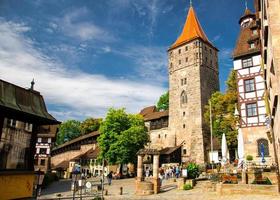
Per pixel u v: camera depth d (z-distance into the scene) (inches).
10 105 376.5
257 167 1059.9
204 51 2422.5
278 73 418.0
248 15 1456.7
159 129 2571.4
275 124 706.2
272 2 437.7
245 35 1417.3
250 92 1298.0
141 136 1968.5
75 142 3255.4
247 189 753.0
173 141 2337.6
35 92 447.5
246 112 1290.6
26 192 410.0
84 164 2807.6
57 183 1738.4
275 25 429.7
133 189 1166.3
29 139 426.3
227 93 1668.3
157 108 3161.9
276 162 873.5
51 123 450.3
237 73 1355.8
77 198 926.4
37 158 2348.7
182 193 895.1
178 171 1454.2
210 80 2405.3
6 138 380.8
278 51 421.4
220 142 1727.4
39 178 576.4
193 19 2613.2
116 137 1942.7
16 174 388.8
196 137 2167.8
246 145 1253.1
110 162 1956.2
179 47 2522.1
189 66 2390.5
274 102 561.0
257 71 1293.1
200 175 1218.0
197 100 2251.5
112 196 940.0
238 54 1358.3
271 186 722.2
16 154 397.7
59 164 3157.0
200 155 2091.5
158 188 972.6
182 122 2316.7
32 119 426.3
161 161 2191.2
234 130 1573.6
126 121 2060.8
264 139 1214.9
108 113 2064.5
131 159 1920.5
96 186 1232.8
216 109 1739.7
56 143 3786.9
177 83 2454.5
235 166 1252.5
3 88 385.4
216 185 820.0
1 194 362.0
